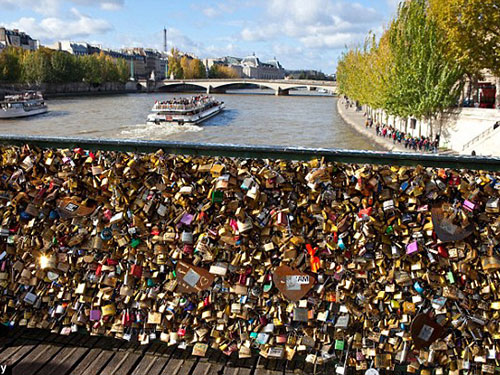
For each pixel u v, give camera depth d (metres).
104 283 4.18
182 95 142.25
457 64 36.91
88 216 4.16
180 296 4.09
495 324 3.59
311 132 59.09
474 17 31.22
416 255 3.61
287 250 3.71
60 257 4.27
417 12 38.56
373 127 59.38
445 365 3.78
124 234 4.07
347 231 3.65
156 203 3.94
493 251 3.46
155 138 52.03
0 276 4.47
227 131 59.34
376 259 3.65
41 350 4.28
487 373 3.65
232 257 3.90
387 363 3.78
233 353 4.18
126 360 4.12
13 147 4.25
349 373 3.93
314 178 3.48
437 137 41.84
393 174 3.50
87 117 70.75
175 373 3.96
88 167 4.07
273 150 3.59
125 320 4.22
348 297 3.78
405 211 3.57
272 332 3.94
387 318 3.77
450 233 3.46
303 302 3.81
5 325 4.53
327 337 3.87
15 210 4.34
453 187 3.45
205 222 3.86
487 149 32.84
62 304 4.41
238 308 3.94
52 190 4.18
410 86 38.84
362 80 57.09
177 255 3.96
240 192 3.72
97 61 141.25
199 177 3.81
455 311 3.66
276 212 3.68
